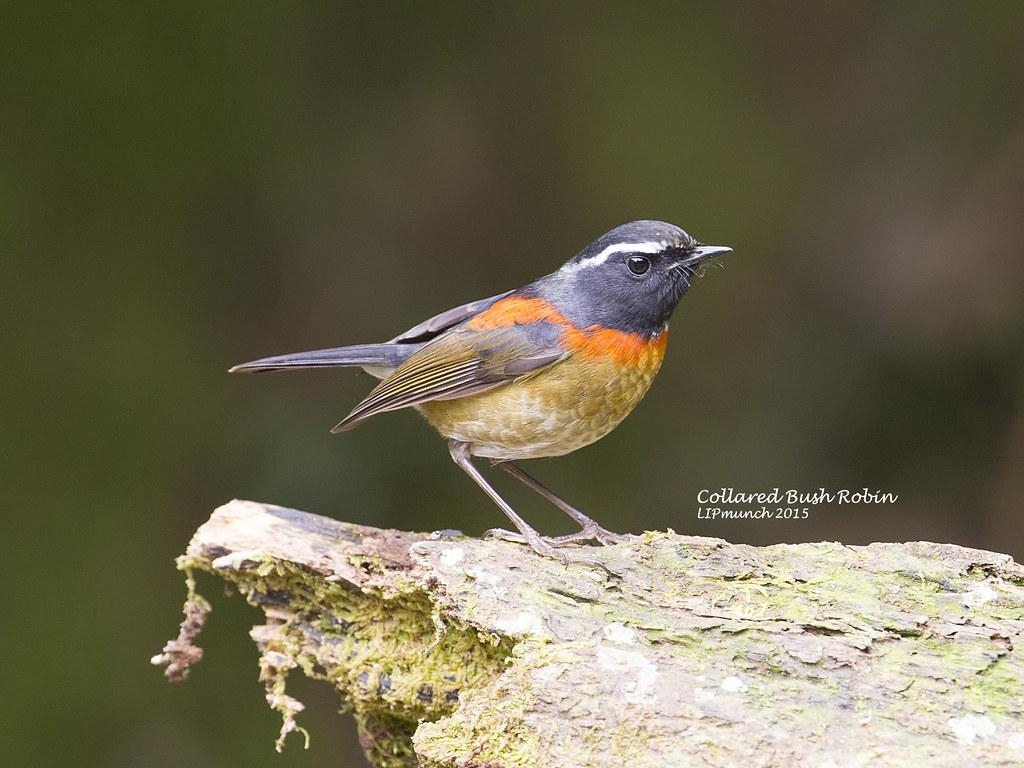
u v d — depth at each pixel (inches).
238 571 293.9
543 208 542.9
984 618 251.0
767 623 247.8
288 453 503.2
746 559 271.9
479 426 330.6
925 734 221.6
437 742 235.6
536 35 545.3
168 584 482.6
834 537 521.0
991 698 230.4
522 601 259.1
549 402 323.0
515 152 544.4
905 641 244.7
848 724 223.9
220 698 467.2
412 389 331.9
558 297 325.7
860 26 542.9
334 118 534.3
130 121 513.0
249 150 524.4
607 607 257.0
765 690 231.9
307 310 527.8
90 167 509.4
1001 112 520.1
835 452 532.4
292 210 528.1
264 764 459.5
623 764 221.6
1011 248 509.7
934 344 524.4
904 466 529.7
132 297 509.4
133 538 486.0
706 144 543.8
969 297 514.6
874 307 529.7
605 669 236.4
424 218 539.5
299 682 476.4
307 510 501.0
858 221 533.0
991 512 519.5
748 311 539.5
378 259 535.2
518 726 231.3
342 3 531.5
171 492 495.8
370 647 286.0
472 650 273.3
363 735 302.7
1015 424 522.6
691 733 222.8
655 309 322.0
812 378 534.0
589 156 544.4
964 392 529.0
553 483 518.6
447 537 291.6
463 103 542.0
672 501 522.0
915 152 530.9
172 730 460.8
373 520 502.0
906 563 269.6
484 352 322.0
